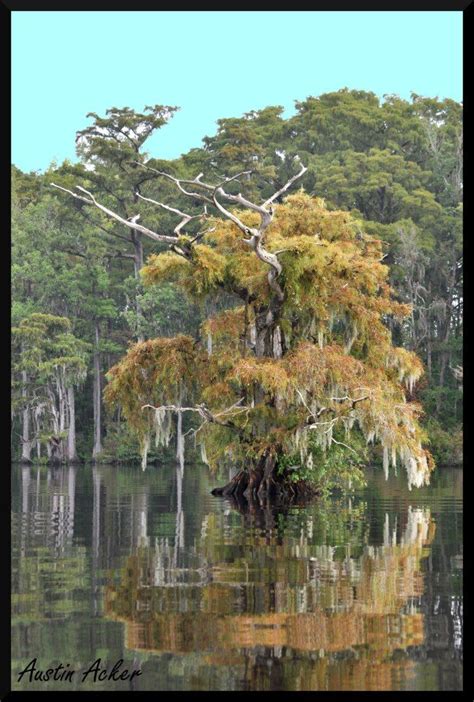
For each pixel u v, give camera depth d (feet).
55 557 63.98
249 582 53.72
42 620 45.03
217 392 111.24
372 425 105.19
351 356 109.29
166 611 46.57
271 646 40.63
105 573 57.16
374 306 115.14
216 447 116.06
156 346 117.19
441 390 239.50
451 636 41.93
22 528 81.87
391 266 242.37
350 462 118.83
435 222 256.52
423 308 241.76
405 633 42.60
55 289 257.34
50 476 179.83
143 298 247.91
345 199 261.44
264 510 98.58
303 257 103.76
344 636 42.04
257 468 115.03
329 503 106.93
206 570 57.82
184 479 166.71
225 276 111.65
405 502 108.06
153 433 120.67
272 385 101.86
